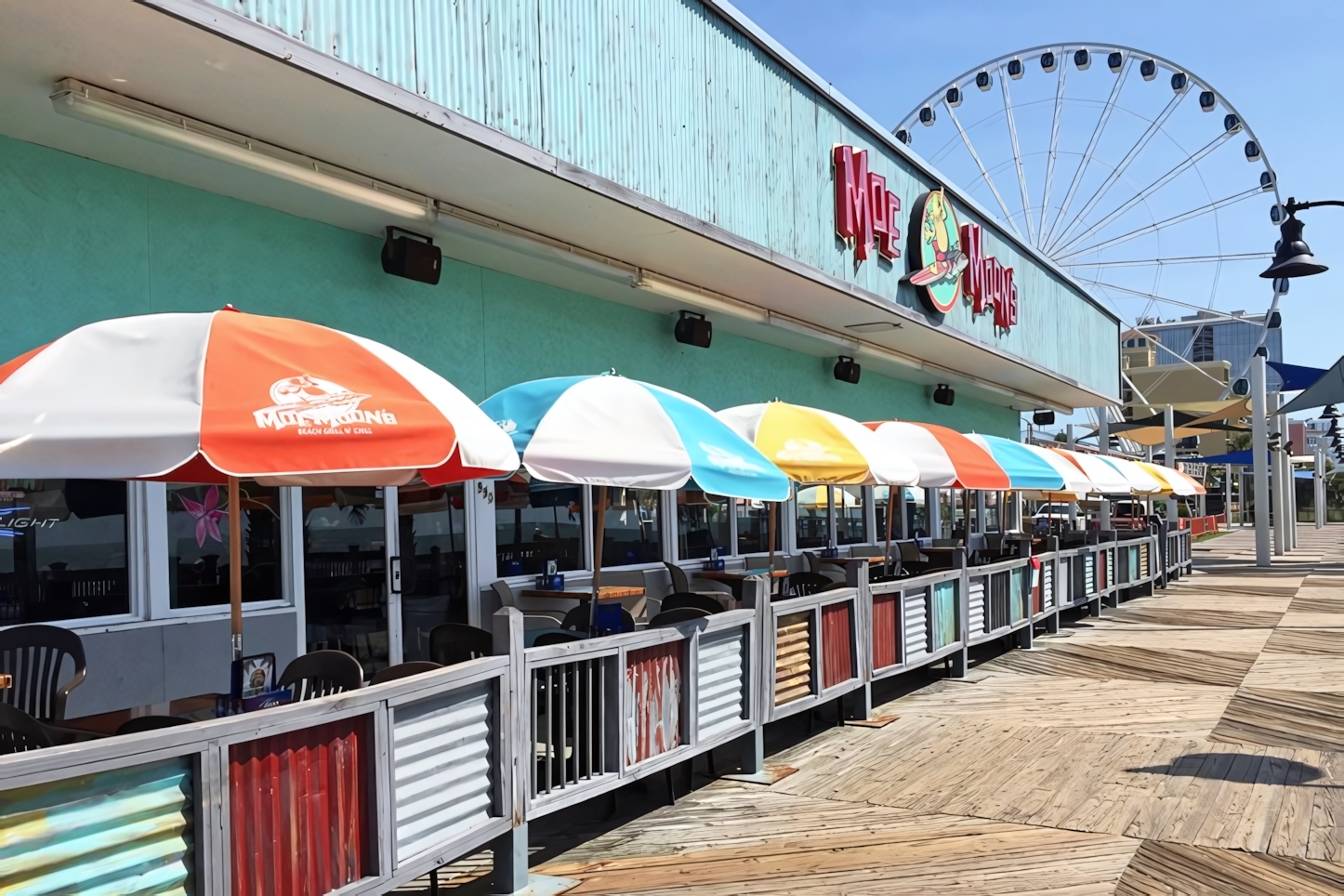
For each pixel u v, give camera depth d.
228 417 2.75
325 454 2.90
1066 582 12.83
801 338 11.88
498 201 6.79
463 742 3.88
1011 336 15.07
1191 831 4.98
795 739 6.91
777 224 9.00
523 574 8.38
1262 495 23.88
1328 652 10.77
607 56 6.95
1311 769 6.14
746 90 8.68
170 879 2.77
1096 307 20.08
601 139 6.83
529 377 8.45
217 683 5.86
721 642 5.66
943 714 7.72
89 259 5.48
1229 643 11.43
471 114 5.74
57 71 4.56
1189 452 42.69
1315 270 8.61
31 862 2.48
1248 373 24.69
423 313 7.47
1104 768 6.16
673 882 4.30
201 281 6.00
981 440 9.98
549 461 4.39
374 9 5.15
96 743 2.59
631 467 4.55
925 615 8.53
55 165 5.34
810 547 13.59
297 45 4.61
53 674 4.40
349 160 5.95
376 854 3.39
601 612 5.76
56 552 5.30
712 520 11.11
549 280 8.53
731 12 8.39
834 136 10.21
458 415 3.48
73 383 2.80
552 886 4.25
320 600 6.58
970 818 5.20
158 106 5.06
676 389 10.33
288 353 3.15
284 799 3.11
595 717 4.71
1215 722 7.42
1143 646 11.23
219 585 6.00
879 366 14.47
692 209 7.77
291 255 6.52
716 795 5.61
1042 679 9.27
